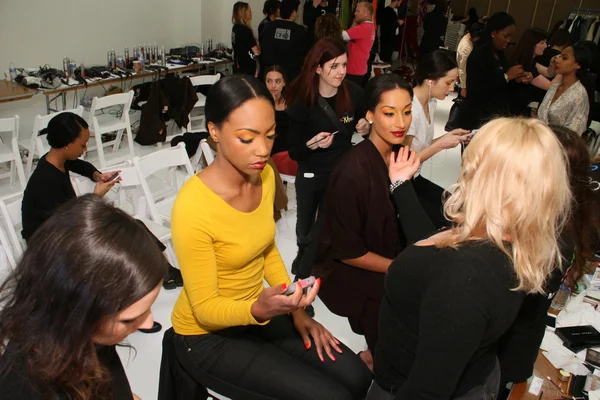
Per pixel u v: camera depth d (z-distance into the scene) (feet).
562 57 10.59
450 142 7.31
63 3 17.16
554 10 31.83
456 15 35.40
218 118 3.79
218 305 4.01
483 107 13.08
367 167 5.30
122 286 2.36
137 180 9.21
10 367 2.43
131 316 2.50
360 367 4.58
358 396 4.47
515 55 14.94
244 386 4.25
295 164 11.23
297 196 9.09
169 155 9.80
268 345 4.45
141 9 19.83
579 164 4.21
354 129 8.86
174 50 20.36
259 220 4.28
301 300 3.84
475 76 12.73
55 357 2.37
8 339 2.42
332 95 8.39
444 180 14.74
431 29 27.50
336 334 8.09
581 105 10.54
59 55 17.66
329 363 4.54
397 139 5.40
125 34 19.62
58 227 2.40
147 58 19.70
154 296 2.58
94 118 13.93
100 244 2.35
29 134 14.73
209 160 10.91
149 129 15.89
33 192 7.64
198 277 3.99
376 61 24.03
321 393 4.11
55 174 7.83
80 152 7.99
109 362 3.15
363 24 16.43
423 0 30.78
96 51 18.81
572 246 4.00
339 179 5.31
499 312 2.86
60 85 15.48
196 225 3.87
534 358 4.56
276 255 4.98
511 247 2.93
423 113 7.61
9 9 15.81
